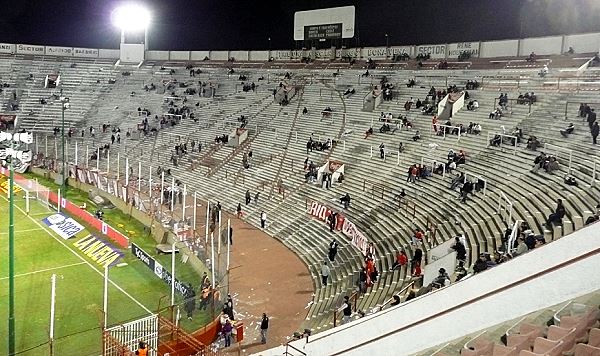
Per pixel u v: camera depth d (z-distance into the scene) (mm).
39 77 83438
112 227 44344
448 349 13883
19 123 74938
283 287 33094
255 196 48094
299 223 42312
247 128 61438
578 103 38344
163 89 78312
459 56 59000
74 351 25422
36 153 66625
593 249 13375
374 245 33594
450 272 24406
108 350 21984
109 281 34094
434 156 40562
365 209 38812
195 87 77125
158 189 52594
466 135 41156
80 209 46094
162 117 71125
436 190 35750
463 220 30250
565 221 24125
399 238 32844
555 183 29062
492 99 45375
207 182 54594
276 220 44250
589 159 30219
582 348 10617
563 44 51125
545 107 40094
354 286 29422
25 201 52562
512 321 14180
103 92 81562
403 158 42688
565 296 13586
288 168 50562
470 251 26406
